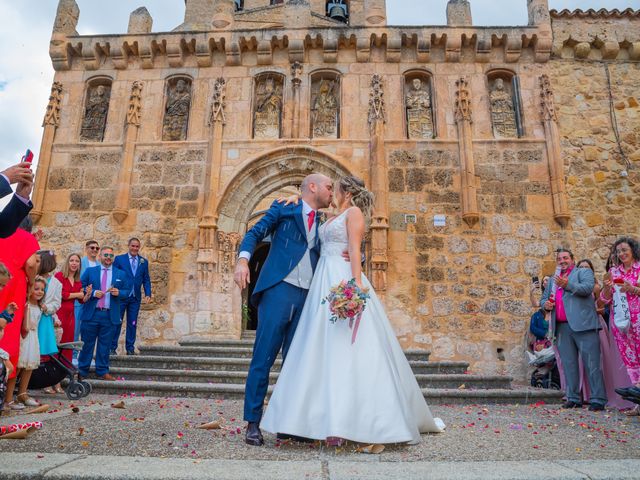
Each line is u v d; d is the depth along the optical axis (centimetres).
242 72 1277
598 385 582
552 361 789
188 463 246
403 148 1198
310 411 296
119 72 1291
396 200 1165
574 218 1146
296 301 344
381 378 307
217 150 1208
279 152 1209
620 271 579
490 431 397
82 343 624
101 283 738
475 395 658
